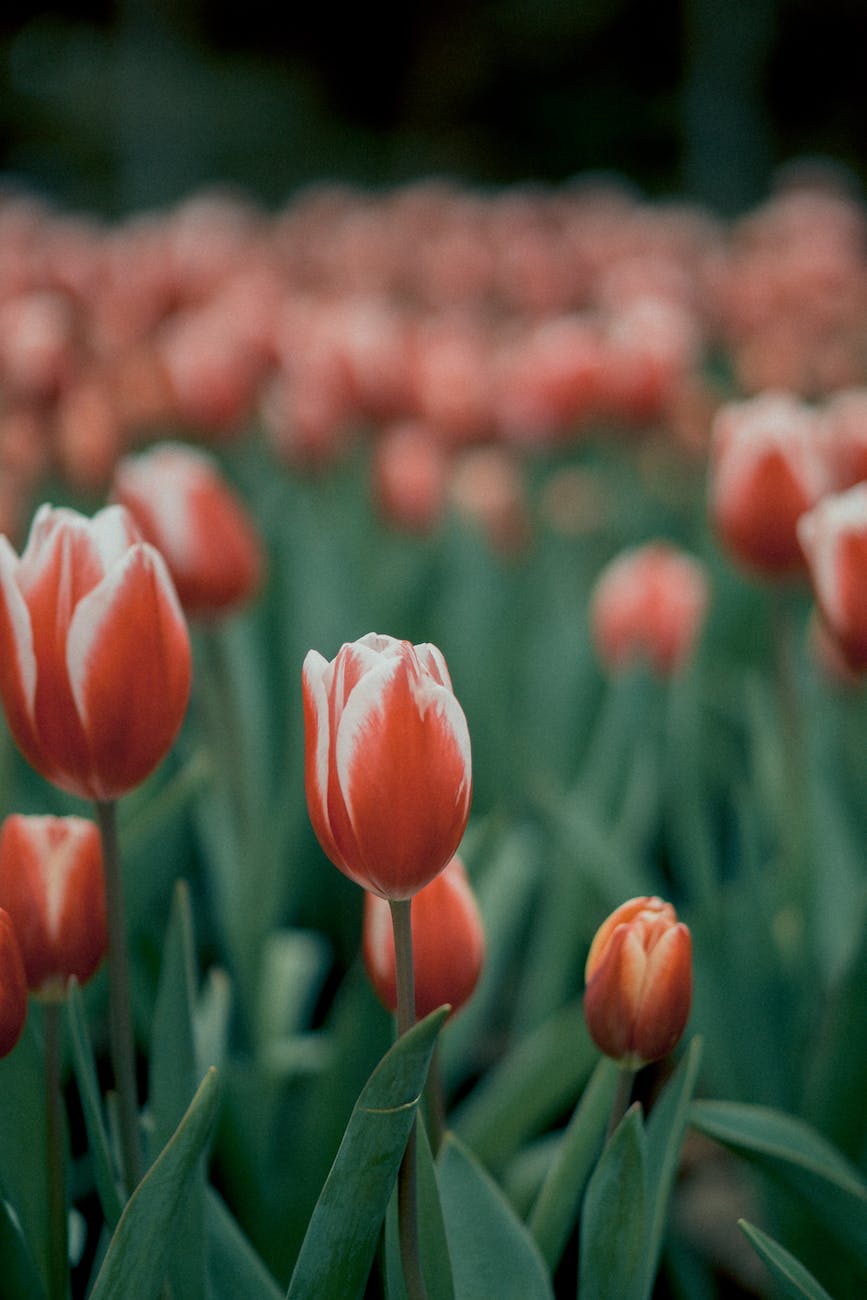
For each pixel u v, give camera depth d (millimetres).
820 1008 1202
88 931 895
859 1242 955
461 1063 1245
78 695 859
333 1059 1076
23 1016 866
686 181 10312
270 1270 1091
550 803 1234
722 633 2045
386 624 1848
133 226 4504
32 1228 940
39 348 2057
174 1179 852
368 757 825
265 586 1913
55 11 12664
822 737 1412
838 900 1239
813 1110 1086
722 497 1182
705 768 1728
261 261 3322
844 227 4270
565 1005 1390
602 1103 948
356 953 1567
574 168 12867
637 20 13031
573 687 1736
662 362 1994
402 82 14281
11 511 1704
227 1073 1088
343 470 2346
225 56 12688
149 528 1186
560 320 3131
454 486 2084
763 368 2908
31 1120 937
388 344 2041
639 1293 885
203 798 1298
